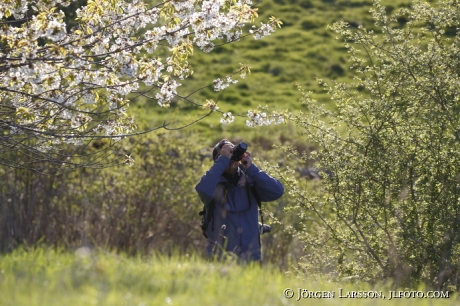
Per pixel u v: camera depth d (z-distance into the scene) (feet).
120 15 55.42
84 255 37.76
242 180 47.24
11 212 91.86
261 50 250.16
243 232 46.09
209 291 31.58
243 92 217.97
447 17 62.59
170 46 57.16
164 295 29.96
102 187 100.99
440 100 61.21
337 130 67.87
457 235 56.85
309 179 95.50
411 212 60.80
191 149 109.50
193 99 204.03
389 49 64.28
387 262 59.93
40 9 55.67
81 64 49.98
